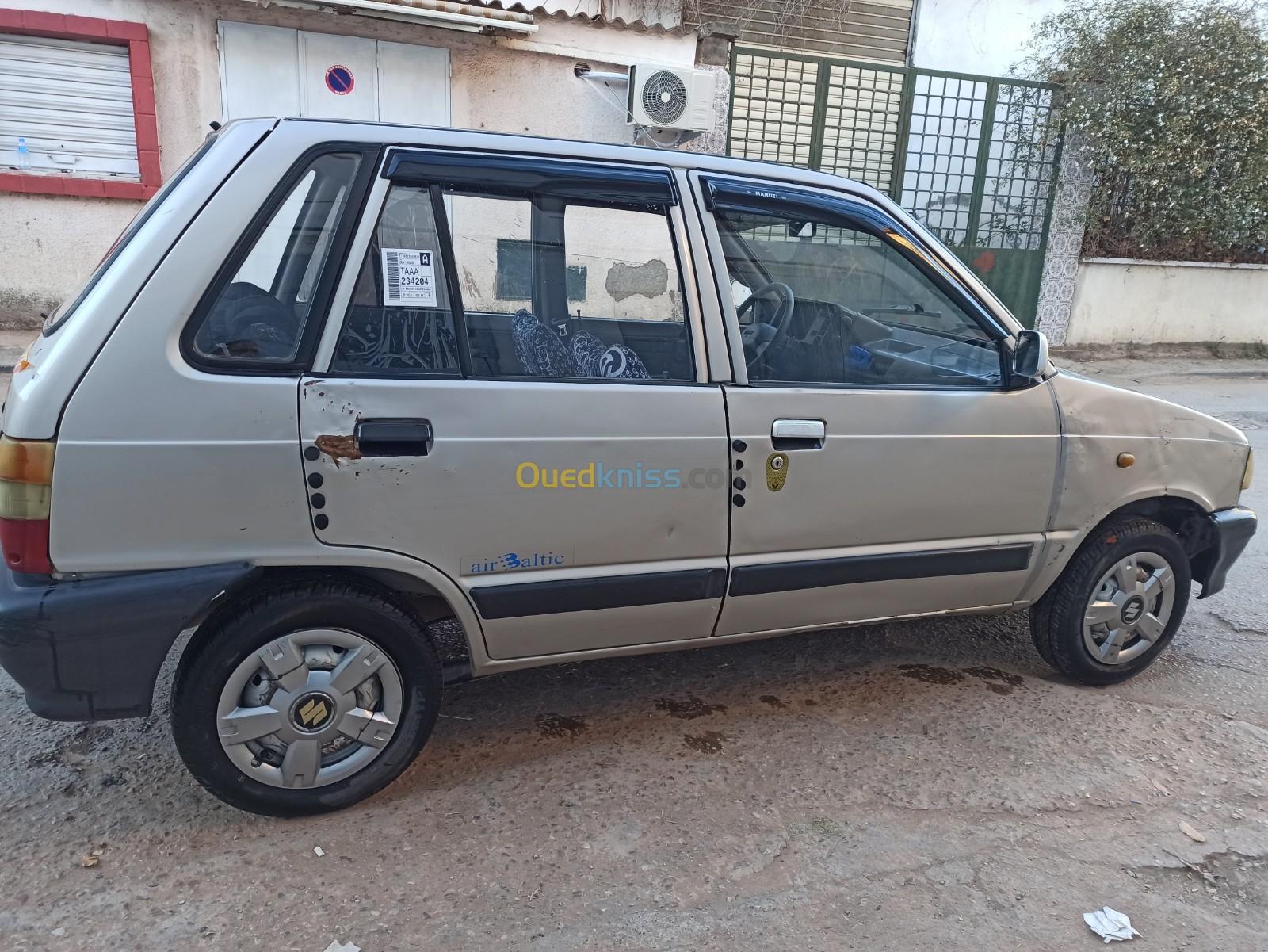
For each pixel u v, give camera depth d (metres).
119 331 2.22
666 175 2.77
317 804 2.56
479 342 2.57
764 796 2.77
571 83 9.02
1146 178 10.96
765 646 3.80
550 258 2.66
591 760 2.93
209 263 2.29
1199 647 3.93
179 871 2.35
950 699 3.40
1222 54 10.42
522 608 2.64
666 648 2.93
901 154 10.51
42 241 8.05
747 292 2.91
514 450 2.53
